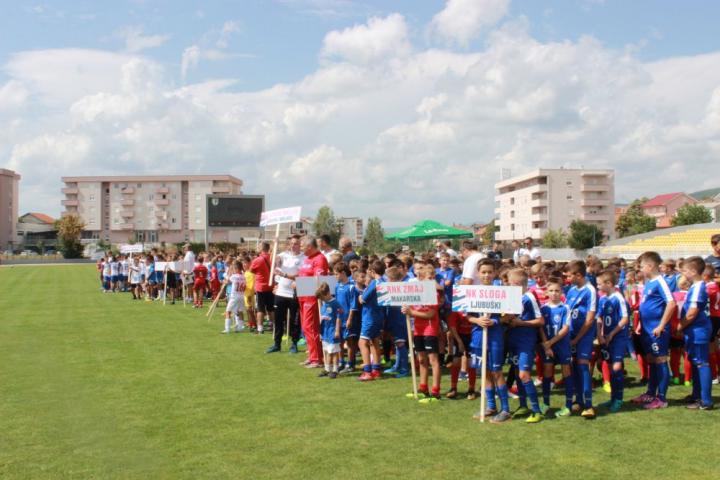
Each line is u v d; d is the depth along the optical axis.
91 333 14.33
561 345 7.16
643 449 5.86
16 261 76.25
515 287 6.83
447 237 20.98
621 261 11.62
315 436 6.32
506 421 6.90
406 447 5.97
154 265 24.39
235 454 5.77
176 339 13.38
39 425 6.71
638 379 9.34
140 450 5.88
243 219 42.59
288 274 11.70
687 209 74.56
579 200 84.75
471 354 7.33
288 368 10.07
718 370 8.65
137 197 105.94
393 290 8.10
